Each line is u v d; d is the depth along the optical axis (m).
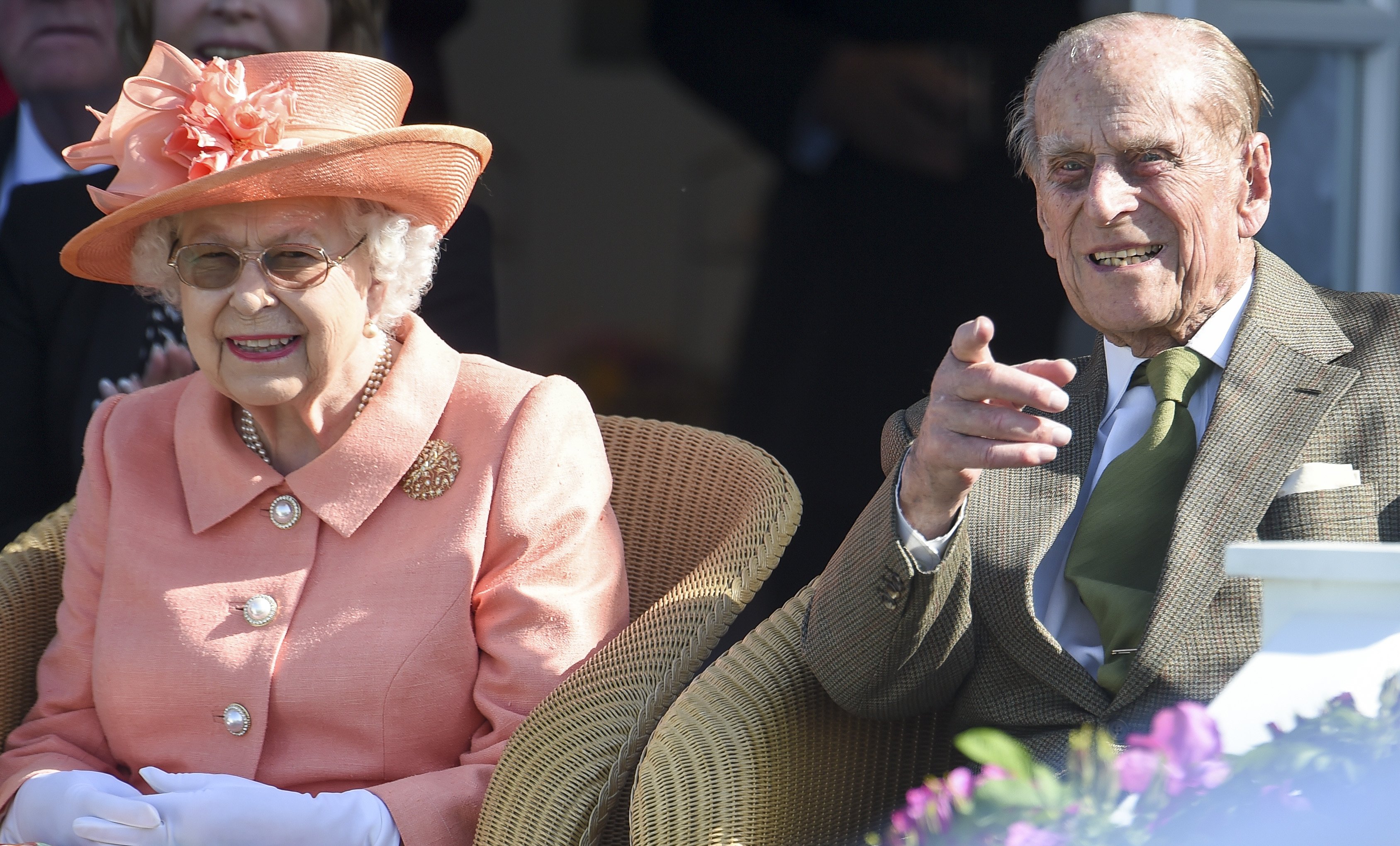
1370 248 16.06
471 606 9.16
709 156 16.44
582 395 9.94
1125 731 7.49
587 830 7.64
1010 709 8.06
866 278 16.23
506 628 8.98
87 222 13.50
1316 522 7.43
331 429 9.63
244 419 9.76
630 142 16.47
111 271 9.91
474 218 13.82
